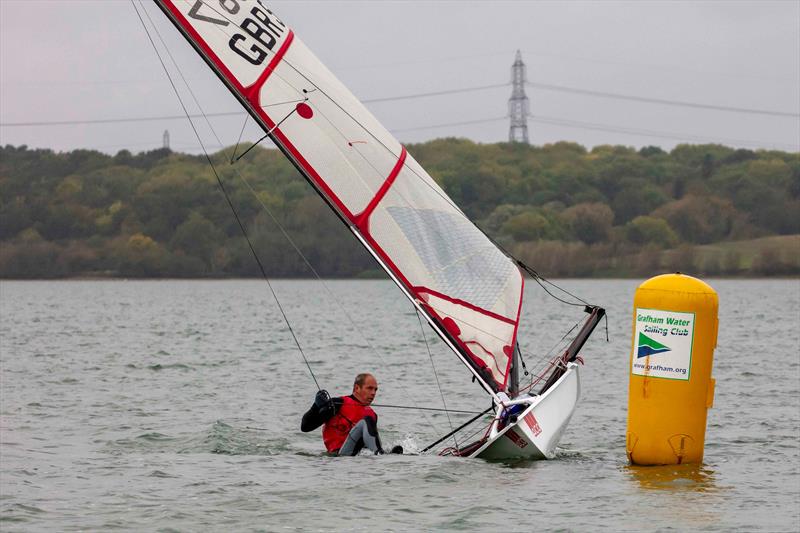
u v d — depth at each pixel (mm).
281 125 44188
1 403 64375
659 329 42406
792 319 159875
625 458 45312
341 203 44531
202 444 49406
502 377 44812
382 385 75062
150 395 69500
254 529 33875
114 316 181500
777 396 66875
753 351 101688
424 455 45281
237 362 93625
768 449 47750
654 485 39562
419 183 45375
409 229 45031
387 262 44781
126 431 53844
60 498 37812
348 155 44688
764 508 36281
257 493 38375
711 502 37125
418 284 44875
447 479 40344
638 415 42938
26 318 172625
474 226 45781
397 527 34031
